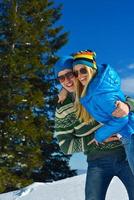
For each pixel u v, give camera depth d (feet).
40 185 25.12
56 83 84.07
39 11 85.76
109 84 10.43
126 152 10.71
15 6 82.28
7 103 75.56
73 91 11.22
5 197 24.47
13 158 74.90
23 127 73.82
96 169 11.46
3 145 74.59
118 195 19.62
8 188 73.97
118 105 10.36
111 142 11.18
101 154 11.36
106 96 10.36
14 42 81.05
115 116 10.45
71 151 11.87
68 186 22.95
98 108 10.52
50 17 86.33
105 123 10.66
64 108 11.47
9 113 75.92
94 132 11.33
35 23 84.48
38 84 83.35
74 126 11.56
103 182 11.48
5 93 75.72
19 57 77.36
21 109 76.48
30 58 79.10
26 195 23.53
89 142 11.50
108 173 11.44
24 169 75.61
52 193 22.45
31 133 74.43
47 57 85.30
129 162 10.70
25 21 82.58
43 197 22.11
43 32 84.58
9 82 76.84
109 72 10.50
